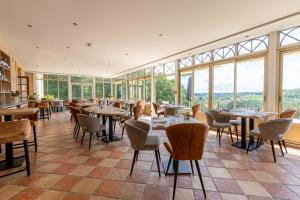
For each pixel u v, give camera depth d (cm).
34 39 534
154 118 330
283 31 440
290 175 277
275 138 327
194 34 479
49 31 465
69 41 551
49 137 491
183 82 782
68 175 271
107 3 322
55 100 1182
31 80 1326
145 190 233
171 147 224
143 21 399
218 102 614
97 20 395
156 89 975
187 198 217
